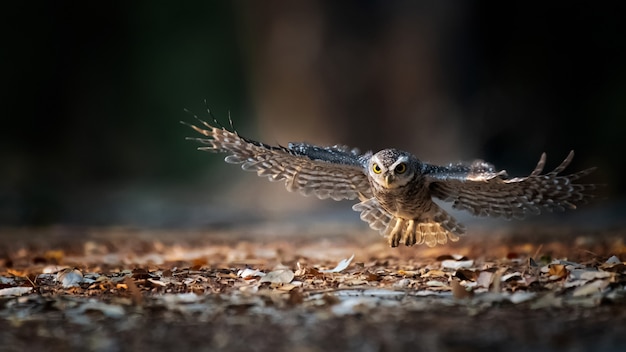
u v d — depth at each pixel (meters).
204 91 38.03
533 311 6.19
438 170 8.49
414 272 8.16
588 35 29.52
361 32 26.05
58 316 6.34
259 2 26.62
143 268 8.95
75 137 36.88
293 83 26.39
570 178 8.03
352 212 21.58
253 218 20.66
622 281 7.10
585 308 6.25
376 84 26.19
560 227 16.02
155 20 37.88
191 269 8.66
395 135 26.30
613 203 22.08
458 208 8.80
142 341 5.57
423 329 5.66
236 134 8.43
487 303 6.48
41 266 9.84
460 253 10.44
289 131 26.56
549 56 29.42
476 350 5.19
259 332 5.70
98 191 29.88
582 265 8.18
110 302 6.82
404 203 8.57
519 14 28.98
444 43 26.38
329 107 26.22
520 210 8.55
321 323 5.89
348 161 8.66
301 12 26.16
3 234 15.86
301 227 17.38
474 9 26.91
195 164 36.50
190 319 6.12
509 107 28.50
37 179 32.59
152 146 37.38
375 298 6.77
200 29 38.12
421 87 26.25
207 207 23.86
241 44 27.88
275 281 7.54
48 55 36.91
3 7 36.34
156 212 22.56
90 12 37.19
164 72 38.00
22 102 36.72
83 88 37.31
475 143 26.98
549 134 28.86
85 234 15.88
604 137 28.34
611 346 5.26
